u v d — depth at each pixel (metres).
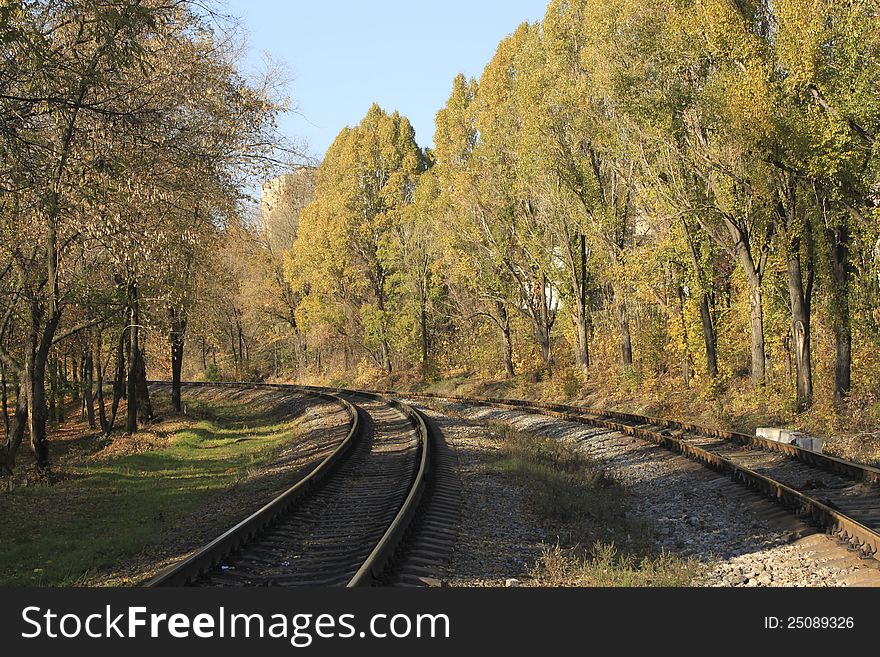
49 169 11.61
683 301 34.75
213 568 8.66
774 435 19.16
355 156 60.50
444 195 49.34
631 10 27.12
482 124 44.53
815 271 25.81
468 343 60.00
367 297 62.81
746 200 25.70
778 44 21.38
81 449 29.56
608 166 35.28
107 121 12.63
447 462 17.73
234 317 73.88
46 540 12.20
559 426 27.36
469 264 46.72
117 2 11.32
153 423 34.91
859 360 26.33
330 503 13.26
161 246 15.92
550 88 36.16
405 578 8.10
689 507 13.39
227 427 36.12
